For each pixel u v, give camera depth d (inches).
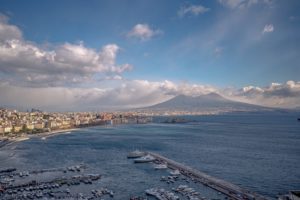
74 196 7071.9
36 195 7145.7
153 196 7170.3
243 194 7116.1
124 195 7293.3
